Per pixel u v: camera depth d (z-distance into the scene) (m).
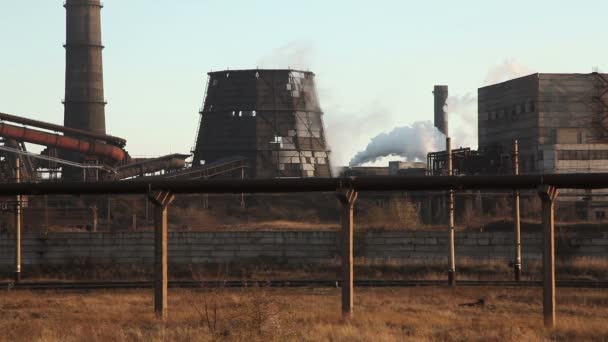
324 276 89.12
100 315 51.97
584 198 137.62
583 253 93.50
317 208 160.50
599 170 149.12
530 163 158.00
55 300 61.44
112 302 59.88
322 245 96.00
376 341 39.56
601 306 57.22
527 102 160.38
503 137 168.00
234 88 198.75
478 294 63.91
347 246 48.19
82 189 49.69
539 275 84.69
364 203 157.12
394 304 57.78
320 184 48.16
